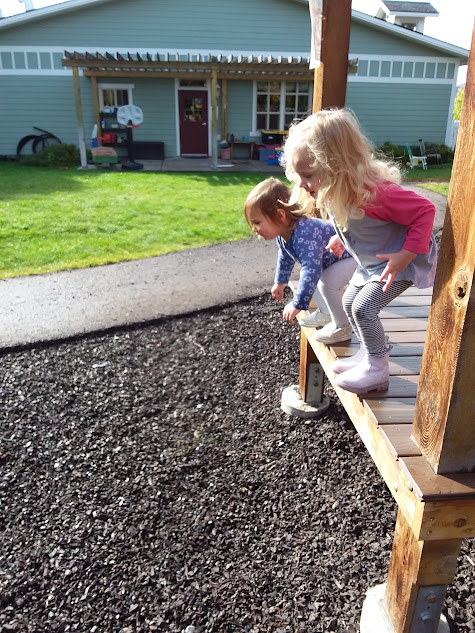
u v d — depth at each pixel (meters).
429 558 1.56
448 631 1.84
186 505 2.61
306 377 3.27
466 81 1.21
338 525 2.47
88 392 3.64
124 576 2.20
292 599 2.09
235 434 3.19
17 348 4.23
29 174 13.57
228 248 7.16
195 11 16.55
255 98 17.58
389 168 1.87
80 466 2.88
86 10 16.20
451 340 1.33
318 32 2.68
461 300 1.27
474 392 1.35
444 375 1.37
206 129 17.84
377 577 2.18
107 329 4.59
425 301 3.23
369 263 1.93
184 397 3.60
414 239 1.71
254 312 5.03
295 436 3.15
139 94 17.16
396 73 17.58
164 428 3.25
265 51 17.16
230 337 4.52
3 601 2.09
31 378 3.80
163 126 17.58
